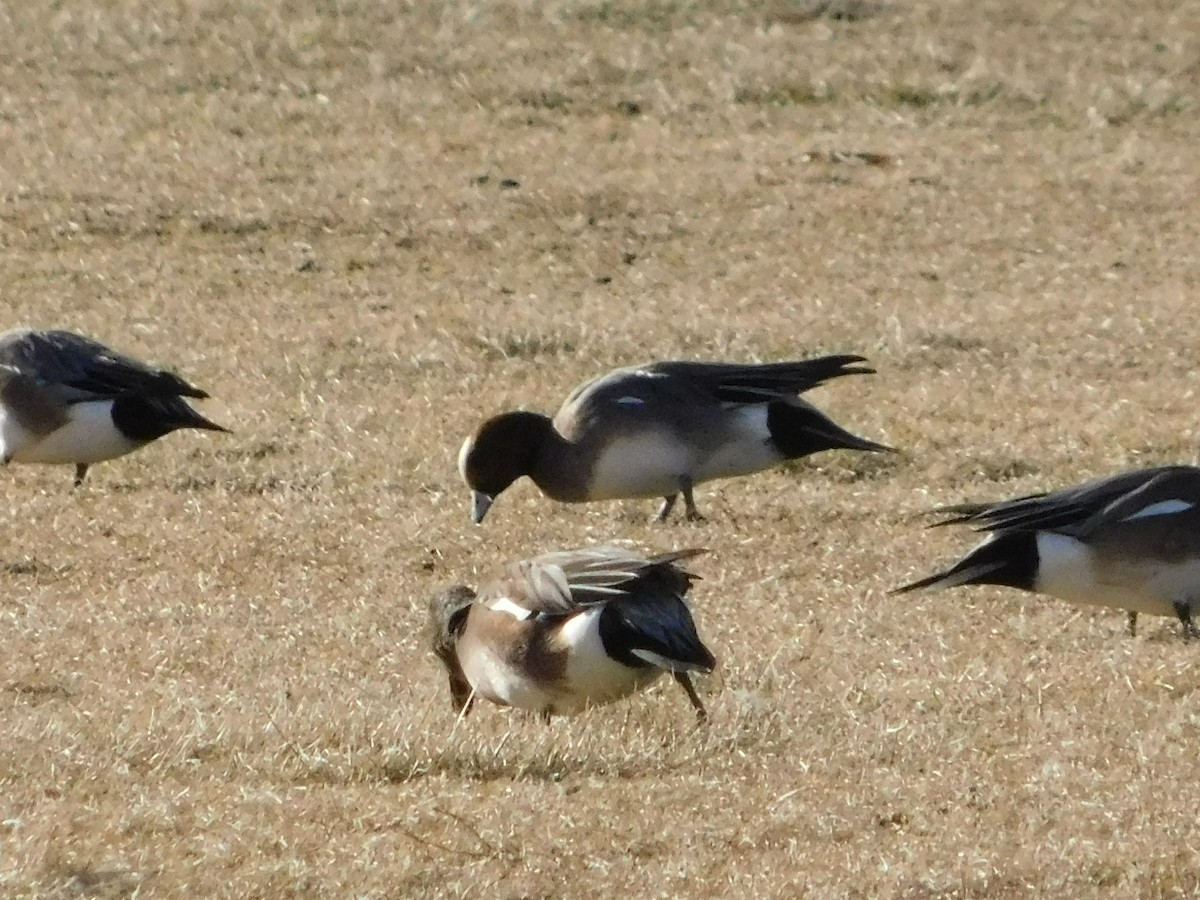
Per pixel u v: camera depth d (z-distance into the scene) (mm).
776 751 8906
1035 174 24297
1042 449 15383
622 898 7137
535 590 9156
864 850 7586
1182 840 7641
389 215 22609
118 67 26922
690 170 24109
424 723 9125
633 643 8930
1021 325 19375
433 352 18250
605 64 26922
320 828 7738
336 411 16406
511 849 7594
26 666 10281
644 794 8211
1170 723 9328
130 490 14445
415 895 7152
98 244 21719
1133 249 22125
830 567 12633
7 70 26719
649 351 18453
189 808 7965
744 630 11148
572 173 23891
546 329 18875
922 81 26656
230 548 12891
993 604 11938
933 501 14156
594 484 13789
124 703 9562
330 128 25266
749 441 14016
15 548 12867
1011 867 7375
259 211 22531
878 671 10391
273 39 27578
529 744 8773
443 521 13617
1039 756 8828
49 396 14492
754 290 20719
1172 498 10961
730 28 27984
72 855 7406
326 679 10164
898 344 18516
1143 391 17219
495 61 27031
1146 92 26547
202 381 17531
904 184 23797
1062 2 29219
